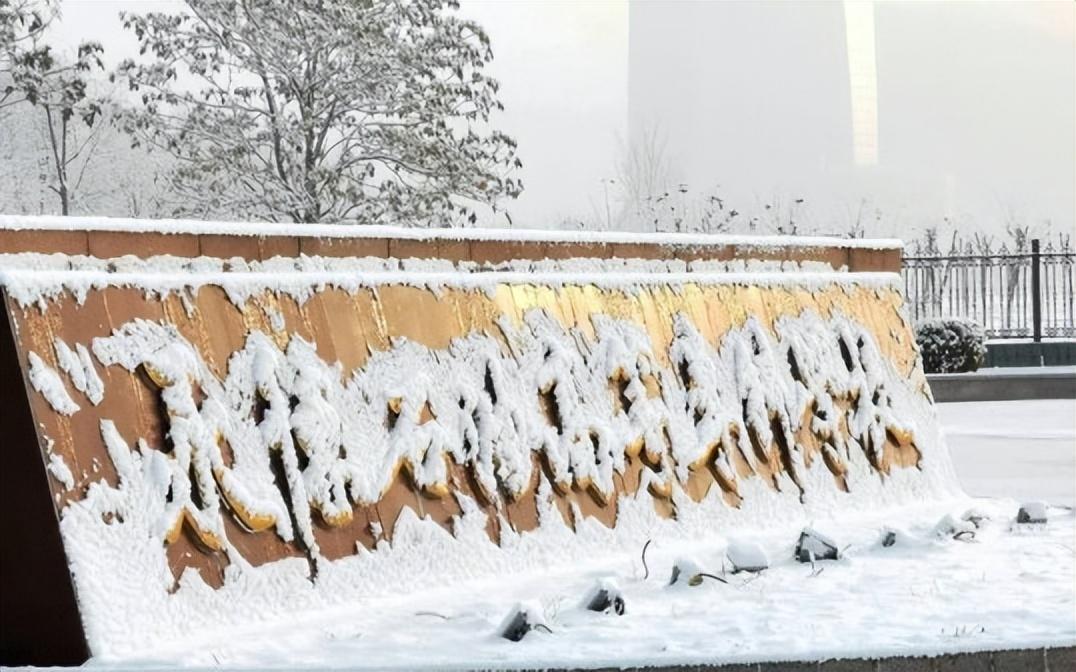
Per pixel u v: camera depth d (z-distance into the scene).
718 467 11.27
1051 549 10.43
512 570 9.30
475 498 9.33
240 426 8.04
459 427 9.35
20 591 6.98
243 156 27.20
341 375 8.70
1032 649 6.95
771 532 11.30
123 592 7.10
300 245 8.79
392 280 9.28
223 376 8.05
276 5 27.03
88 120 27.61
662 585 9.02
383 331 9.09
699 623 7.78
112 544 7.14
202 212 27.17
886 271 13.99
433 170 27.64
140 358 7.59
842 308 13.16
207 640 7.32
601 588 8.14
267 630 7.59
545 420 10.02
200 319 8.02
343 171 27.67
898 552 10.32
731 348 11.83
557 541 9.74
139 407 7.53
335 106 27.67
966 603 8.37
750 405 11.77
